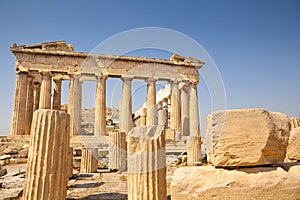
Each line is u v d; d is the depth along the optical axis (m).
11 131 28.41
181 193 4.89
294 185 4.86
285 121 5.38
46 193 6.37
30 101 32.56
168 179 11.26
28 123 31.98
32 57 29.83
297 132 7.95
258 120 5.10
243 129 5.05
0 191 8.91
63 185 6.85
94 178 12.40
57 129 6.83
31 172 6.49
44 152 6.57
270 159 5.11
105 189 9.65
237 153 4.95
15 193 8.58
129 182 5.66
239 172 4.99
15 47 29.48
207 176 4.96
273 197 4.77
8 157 18.67
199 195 4.79
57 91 32.88
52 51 29.94
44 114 6.77
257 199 4.75
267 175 4.95
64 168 6.96
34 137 6.69
